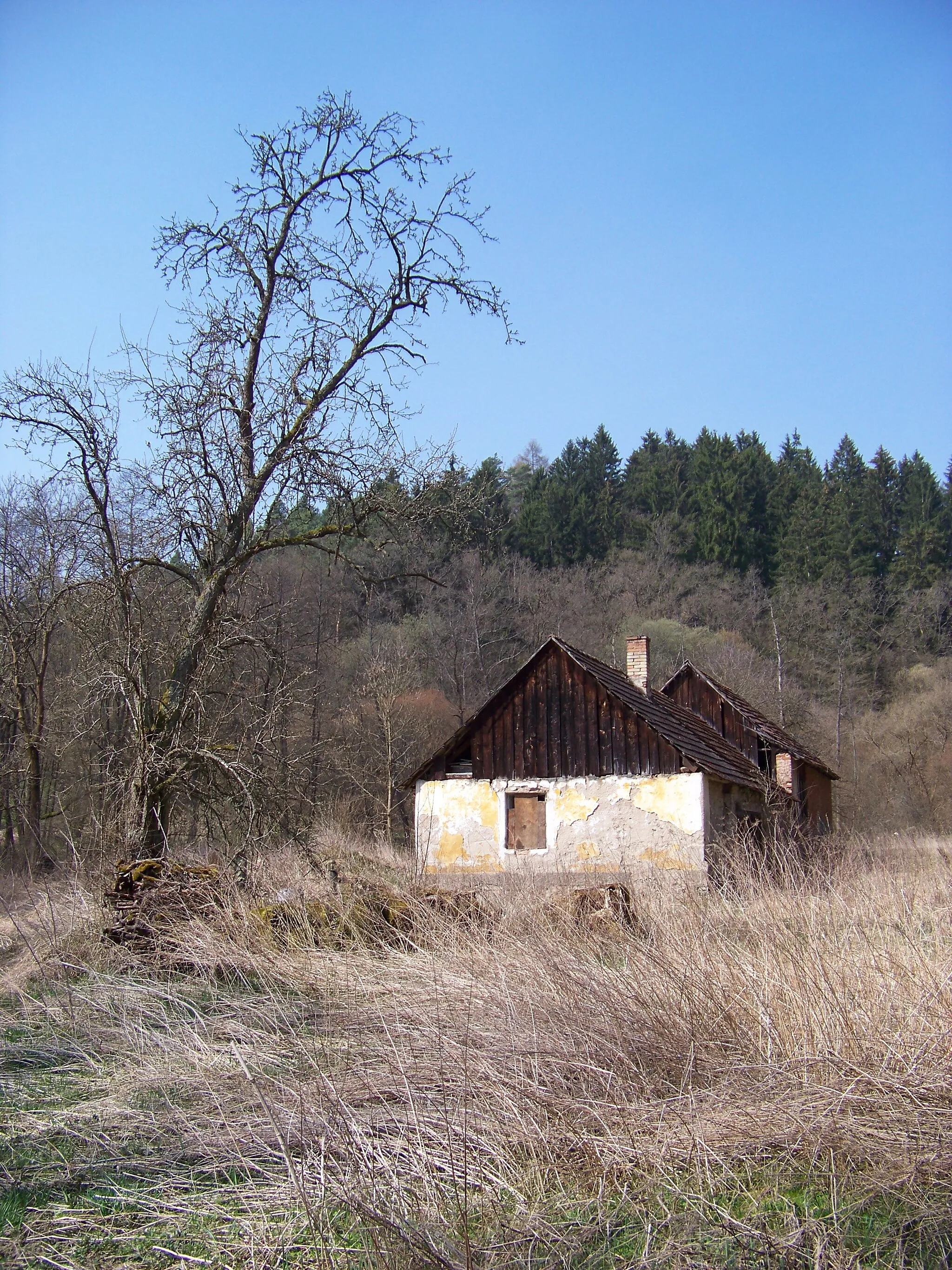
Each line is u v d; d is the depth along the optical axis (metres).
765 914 7.69
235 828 15.59
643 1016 5.94
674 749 21.08
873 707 48.31
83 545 17.86
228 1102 5.80
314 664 30.61
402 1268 4.02
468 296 17.48
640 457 71.94
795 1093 5.02
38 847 21.64
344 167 17.27
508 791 22.31
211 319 16.48
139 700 15.56
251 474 16.59
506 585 49.72
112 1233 4.57
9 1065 6.85
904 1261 3.95
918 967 6.28
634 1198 4.61
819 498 57.81
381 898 10.20
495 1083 5.46
